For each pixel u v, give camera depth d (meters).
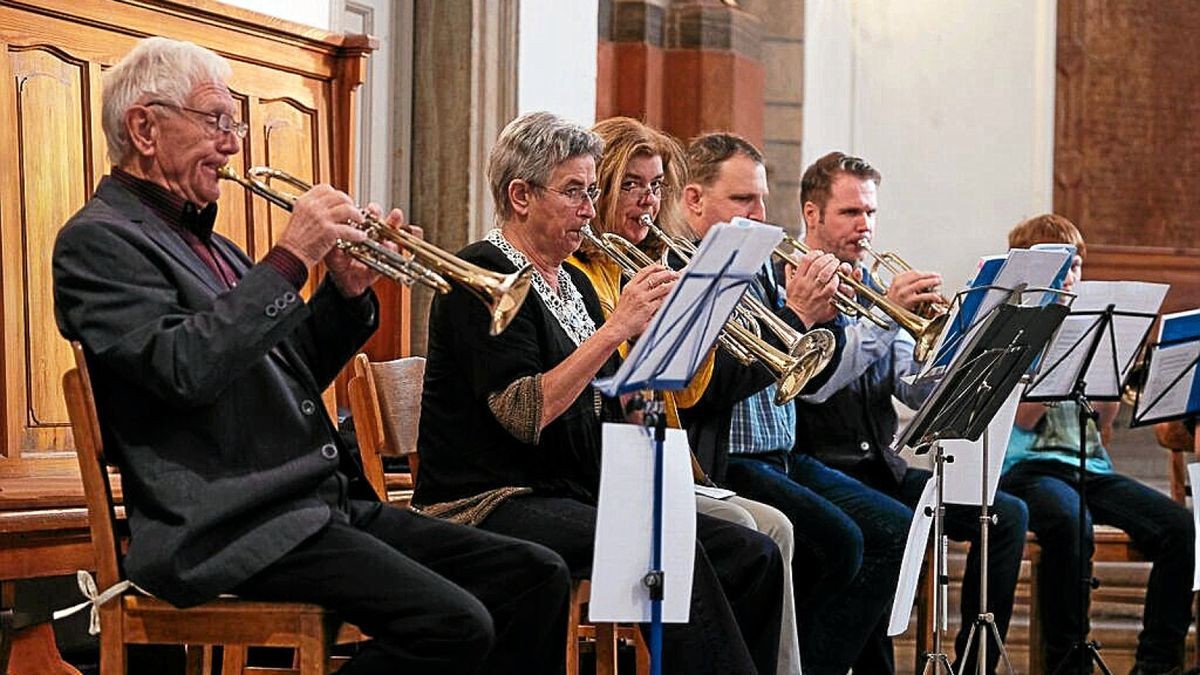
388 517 5.91
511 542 5.80
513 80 11.49
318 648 5.40
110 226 5.41
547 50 11.80
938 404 6.97
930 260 15.49
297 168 9.27
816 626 8.36
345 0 10.79
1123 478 10.34
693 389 7.64
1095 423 10.41
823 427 9.16
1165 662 10.09
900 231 15.52
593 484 6.84
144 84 5.61
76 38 7.86
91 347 5.28
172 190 5.71
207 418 5.38
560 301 6.84
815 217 9.23
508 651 5.75
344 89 9.55
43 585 7.16
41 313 7.64
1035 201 15.41
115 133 5.67
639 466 5.53
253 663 8.27
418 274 5.62
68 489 6.72
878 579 8.44
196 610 5.46
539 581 5.73
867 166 9.20
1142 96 16.81
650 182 7.42
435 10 11.45
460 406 6.64
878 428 9.23
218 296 5.42
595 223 7.41
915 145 15.52
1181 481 10.75
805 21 14.92
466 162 11.42
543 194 6.78
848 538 8.14
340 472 5.91
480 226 11.45
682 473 5.68
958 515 9.34
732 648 6.43
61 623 7.48
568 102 12.06
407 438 7.04
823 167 9.23
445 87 11.45
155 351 5.16
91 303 5.30
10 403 7.45
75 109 7.86
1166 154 16.88
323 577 5.37
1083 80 16.72
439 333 6.67
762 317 7.25
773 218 14.86
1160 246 16.88
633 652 8.55
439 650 5.30
